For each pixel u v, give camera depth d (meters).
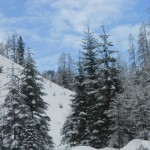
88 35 36.19
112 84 33.03
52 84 106.88
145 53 56.06
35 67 35.06
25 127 31.30
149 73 30.80
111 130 32.41
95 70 35.28
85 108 35.34
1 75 89.50
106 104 33.16
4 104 31.48
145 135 29.86
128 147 25.56
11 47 130.12
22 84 33.81
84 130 34.66
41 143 32.81
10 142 30.61
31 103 33.94
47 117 35.47
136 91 31.19
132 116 31.00
